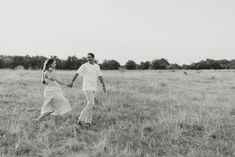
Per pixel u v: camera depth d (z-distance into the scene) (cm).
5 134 588
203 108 947
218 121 766
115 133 625
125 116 809
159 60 7819
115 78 2094
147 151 532
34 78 1692
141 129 662
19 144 526
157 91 1409
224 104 1039
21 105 894
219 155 507
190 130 683
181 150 542
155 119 784
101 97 1104
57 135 603
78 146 534
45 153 488
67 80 1725
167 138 614
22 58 4762
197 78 2530
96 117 785
